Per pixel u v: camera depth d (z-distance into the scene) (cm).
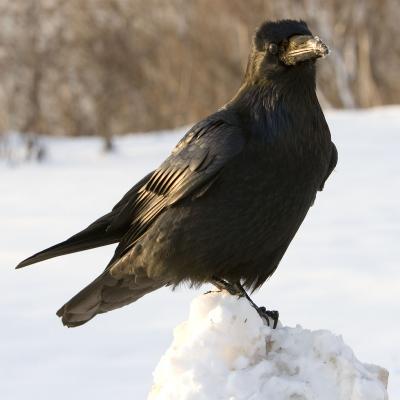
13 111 4216
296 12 5241
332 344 661
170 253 822
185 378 649
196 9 4994
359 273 1436
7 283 1458
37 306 1312
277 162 789
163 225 822
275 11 5144
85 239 874
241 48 5072
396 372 970
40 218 2072
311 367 659
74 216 2084
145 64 4800
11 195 2489
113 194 2416
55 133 4528
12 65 4209
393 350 1047
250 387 645
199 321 690
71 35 4441
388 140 3184
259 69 805
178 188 811
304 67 794
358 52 5388
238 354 662
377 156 2862
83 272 1530
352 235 1747
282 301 1288
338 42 5338
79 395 947
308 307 1248
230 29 5091
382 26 5444
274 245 816
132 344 1116
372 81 5425
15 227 1959
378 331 1122
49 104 4484
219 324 662
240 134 797
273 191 794
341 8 5328
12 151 3300
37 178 2833
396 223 1855
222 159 789
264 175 791
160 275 838
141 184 867
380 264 1495
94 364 1043
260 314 774
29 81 4234
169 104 4919
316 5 5294
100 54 4534
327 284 1374
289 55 787
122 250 866
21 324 1220
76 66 4494
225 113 816
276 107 796
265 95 802
